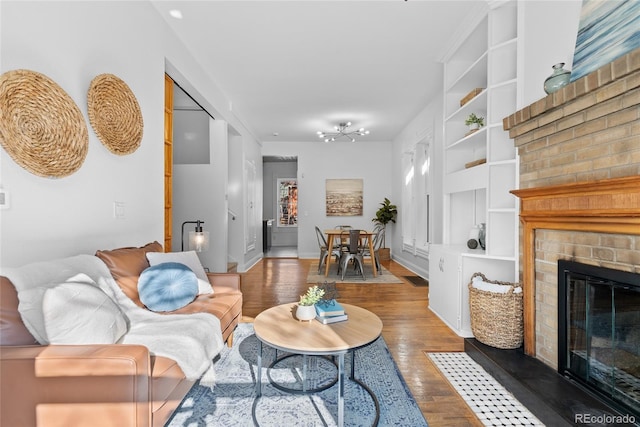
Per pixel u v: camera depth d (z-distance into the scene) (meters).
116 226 2.25
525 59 2.38
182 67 3.27
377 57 3.62
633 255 1.44
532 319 2.15
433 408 1.79
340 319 1.94
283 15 2.85
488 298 2.35
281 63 3.76
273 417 1.70
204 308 2.11
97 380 1.09
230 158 5.93
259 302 3.91
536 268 2.13
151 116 2.69
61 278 1.46
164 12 2.81
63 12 1.79
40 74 1.62
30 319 1.24
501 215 2.64
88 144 1.95
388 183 8.09
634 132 1.45
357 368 2.24
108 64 2.16
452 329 2.97
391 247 7.95
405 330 2.97
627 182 1.39
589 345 1.69
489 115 2.66
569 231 1.83
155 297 2.01
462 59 3.58
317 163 8.07
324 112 5.63
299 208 8.06
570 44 1.97
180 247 4.75
